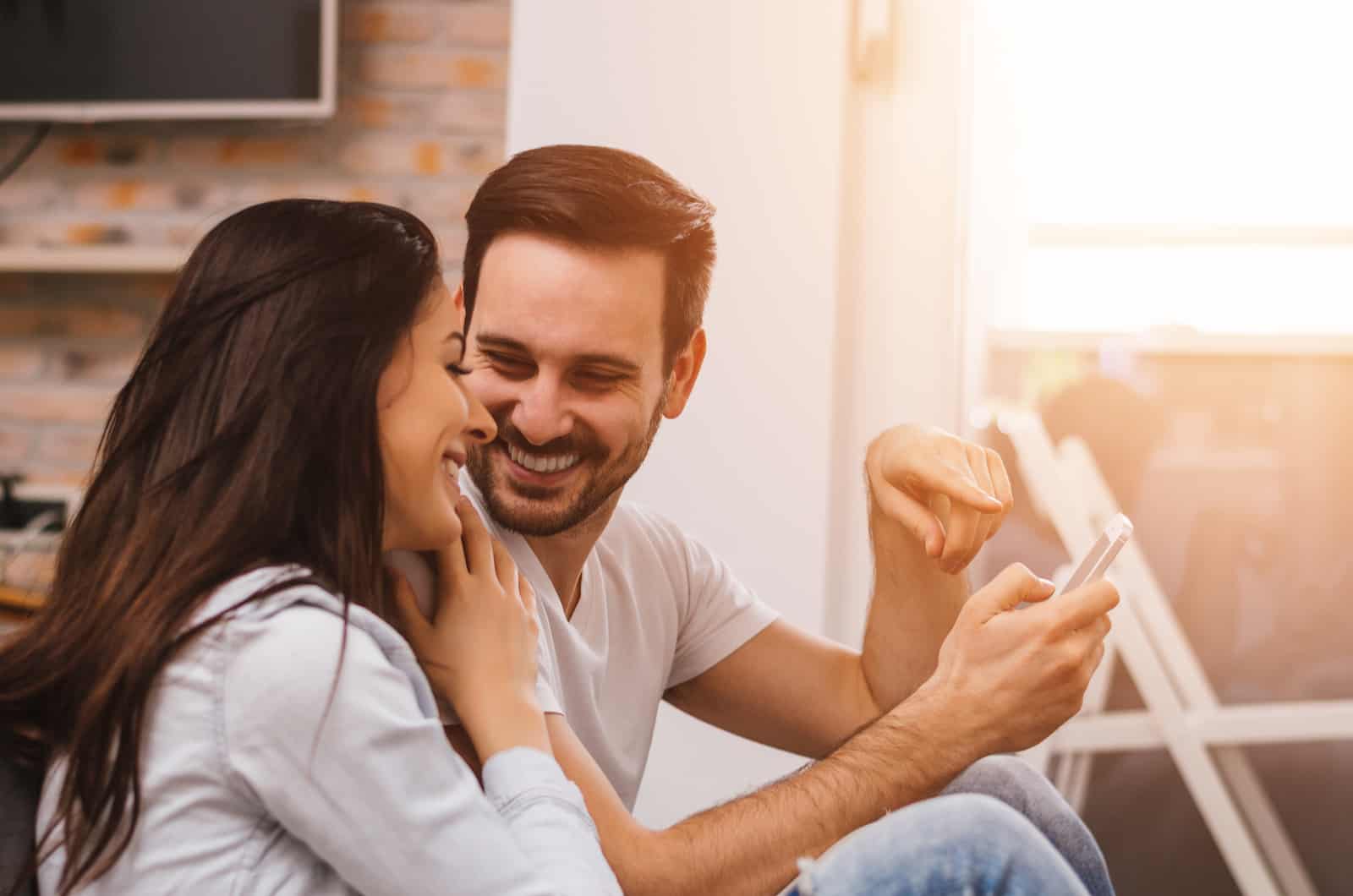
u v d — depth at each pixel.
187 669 0.75
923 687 1.09
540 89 2.16
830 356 2.12
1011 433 2.15
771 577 2.11
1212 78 2.34
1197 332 2.18
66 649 0.78
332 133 2.90
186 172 2.92
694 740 2.07
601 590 1.22
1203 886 2.01
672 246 1.14
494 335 1.10
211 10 2.82
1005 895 0.91
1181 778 2.03
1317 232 2.32
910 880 0.91
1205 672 2.08
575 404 1.11
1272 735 2.00
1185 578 2.10
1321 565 2.07
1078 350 2.17
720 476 2.12
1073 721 2.04
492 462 1.11
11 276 2.94
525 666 0.94
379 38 2.90
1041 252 2.34
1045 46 2.34
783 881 0.99
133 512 0.82
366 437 0.83
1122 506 2.13
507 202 1.11
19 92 2.85
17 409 2.92
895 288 2.18
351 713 0.75
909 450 1.27
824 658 1.37
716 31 2.15
